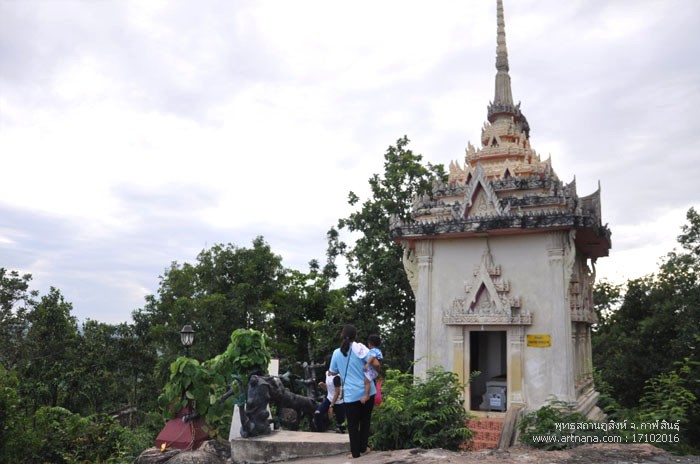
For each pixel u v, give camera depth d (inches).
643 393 1119.6
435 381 435.5
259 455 392.8
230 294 1310.3
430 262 682.8
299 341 1378.0
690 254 1159.6
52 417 908.0
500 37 826.2
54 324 1349.7
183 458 400.2
